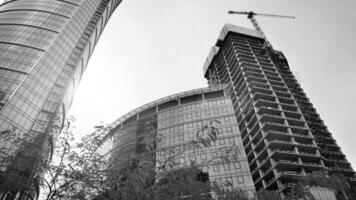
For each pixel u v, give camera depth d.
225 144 77.38
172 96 104.19
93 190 12.49
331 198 64.19
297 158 91.75
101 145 14.85
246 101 122.94
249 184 68.50
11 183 12.31
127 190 12.38
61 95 88.56
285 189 79.50
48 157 13.41
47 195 11.84
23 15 102.06
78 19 113.88
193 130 85.94
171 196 12.87
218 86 103.81
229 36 168.50
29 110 74.00
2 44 86.06
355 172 92.94
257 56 153.88
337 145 105.44
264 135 99.69
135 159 14.10
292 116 113.12
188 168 13.68
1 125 64.81
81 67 122.12
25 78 77.25
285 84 132.88
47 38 94.25
